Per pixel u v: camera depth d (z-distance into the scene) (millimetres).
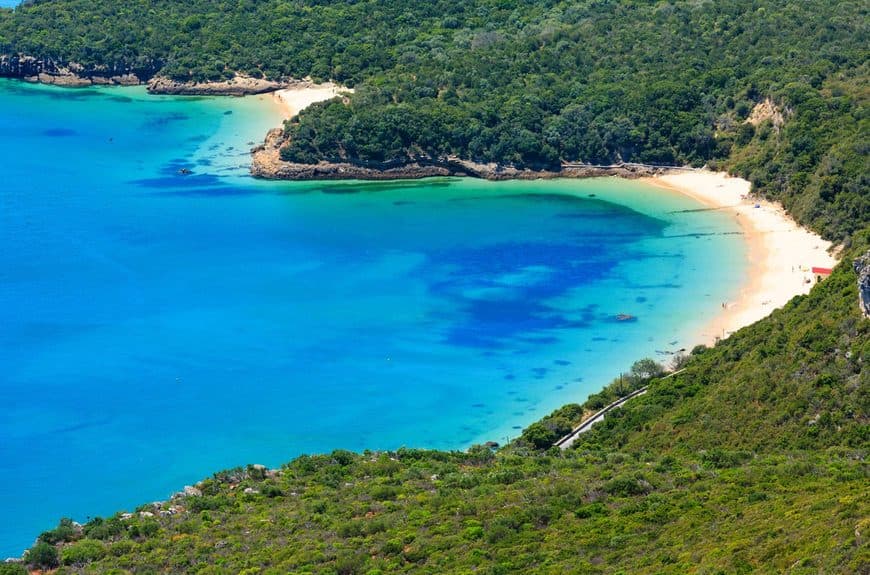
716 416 130125
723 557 87438
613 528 98625
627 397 150000
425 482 117938
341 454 128375
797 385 128375
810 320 139000
